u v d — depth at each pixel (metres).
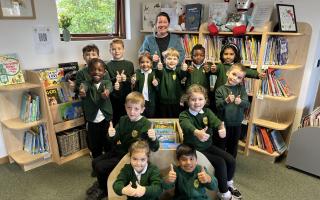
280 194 2.26
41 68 2.71
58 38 2.79
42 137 2.70
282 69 2.71
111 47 2.83
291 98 2.65
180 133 2.06
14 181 2.40
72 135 2.80
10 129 2.65
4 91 2.54
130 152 1.69
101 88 2.40
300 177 2.52
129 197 1.76
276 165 2.75
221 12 2.97
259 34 2.64
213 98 2.66
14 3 2.40
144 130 1.88
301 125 2.62
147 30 3.51
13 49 2.48
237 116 2.31
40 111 2.64
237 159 2.86
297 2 2.62
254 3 2.81
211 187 1.75
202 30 2.99
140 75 2.63
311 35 2.61
